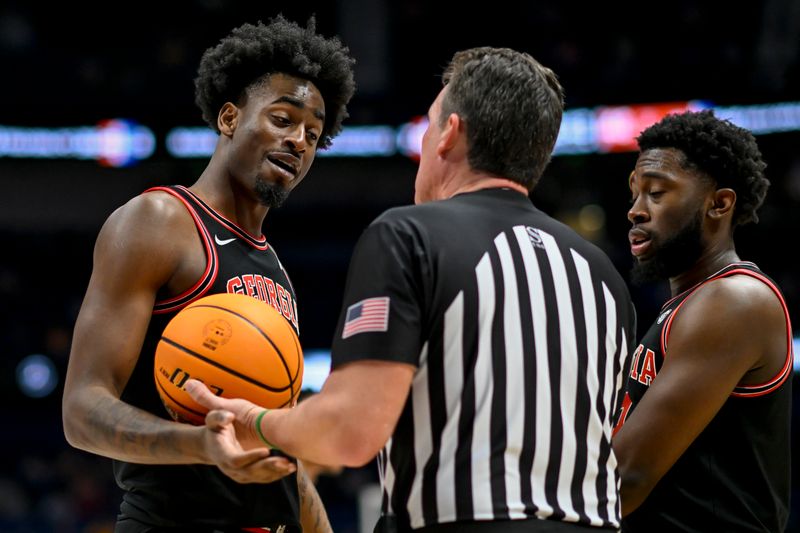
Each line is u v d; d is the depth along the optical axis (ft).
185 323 10.52
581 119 56.75
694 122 13.35
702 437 12.50
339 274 69.97
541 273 9.69
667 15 63.77
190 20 67.26
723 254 13.35
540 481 9.20
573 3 65.87
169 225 11.75
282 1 67.15
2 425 61.67
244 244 12.60
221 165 12.73
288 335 10.79
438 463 9.09
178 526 11.62
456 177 10.26
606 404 9.92
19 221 65.05
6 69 61.26
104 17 67.05
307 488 13.38
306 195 65.31
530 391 9.29
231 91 12.99
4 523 54.60
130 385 11.78
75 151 60.64
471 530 8.88
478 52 10.36
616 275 10.48
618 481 10.11
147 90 62.18
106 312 11.25
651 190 13.42
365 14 66.18
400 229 9.37
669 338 12.59
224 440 9.43
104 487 57.93
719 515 12.35
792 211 59.00
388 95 59.67
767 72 54.85
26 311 66.33
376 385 8.82
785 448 12.89
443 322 9.18
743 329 12.16
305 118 12.78
